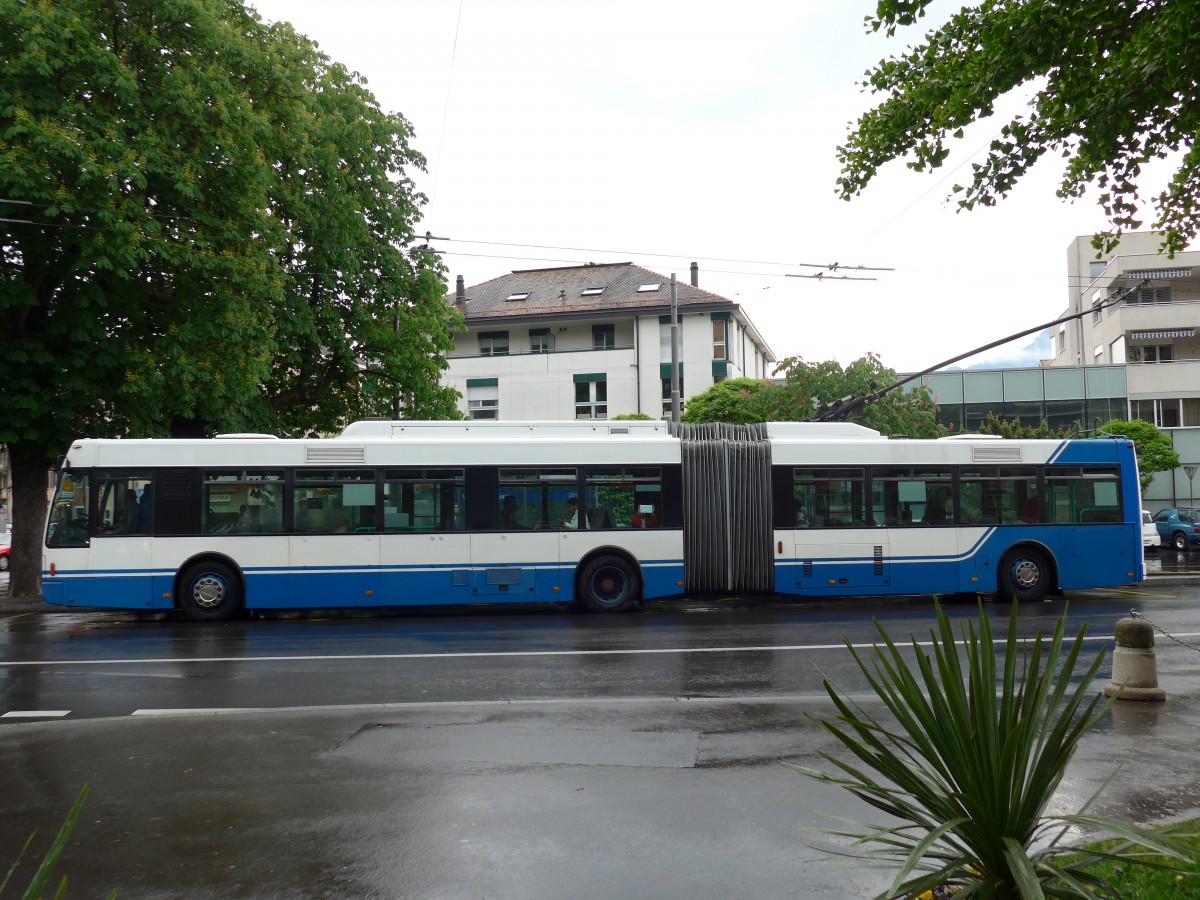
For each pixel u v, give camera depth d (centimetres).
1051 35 750
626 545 1672
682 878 469
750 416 3023
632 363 4784
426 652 1237
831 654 1187
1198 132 785
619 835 529
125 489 1588
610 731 775
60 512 1577
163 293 1886
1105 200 848
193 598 1586
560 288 5169
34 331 1845
